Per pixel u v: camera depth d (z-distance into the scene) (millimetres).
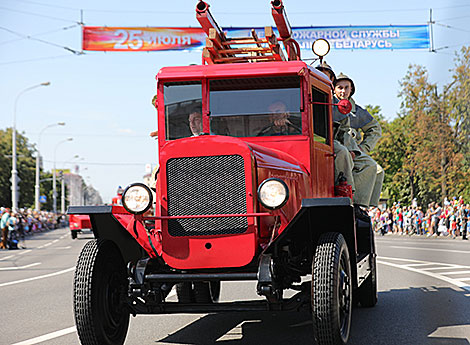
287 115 6102
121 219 5340
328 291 4902
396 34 24484
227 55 7309
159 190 5258
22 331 7090
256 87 6145
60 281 13102
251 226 4969
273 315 7863
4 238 29812
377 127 8844
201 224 5039
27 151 94938
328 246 5145
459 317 7180
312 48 7801
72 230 38938
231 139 5023
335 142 7328
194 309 5273
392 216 37250
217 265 5023
